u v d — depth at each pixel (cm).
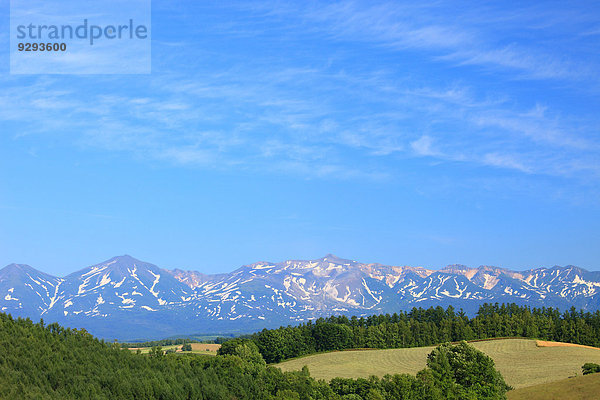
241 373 11394
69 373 8800
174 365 10662
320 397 11338
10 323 9656
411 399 11088
